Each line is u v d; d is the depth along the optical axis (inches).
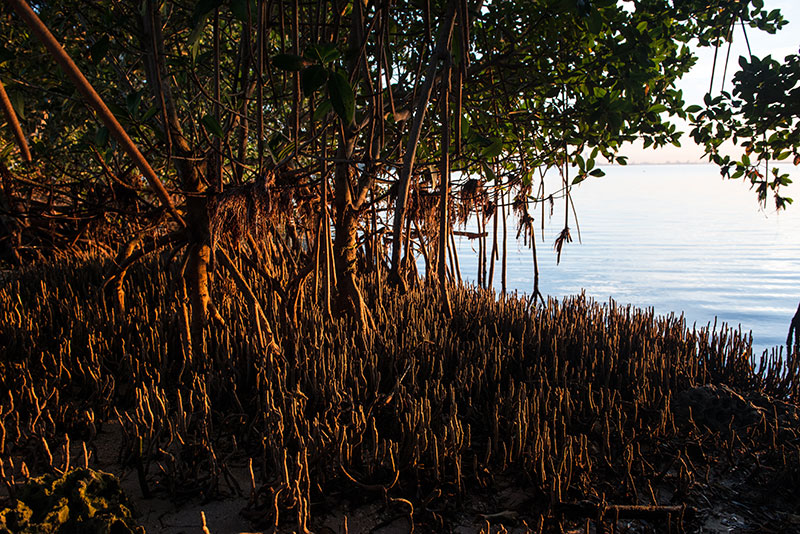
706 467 114.3
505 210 233.8
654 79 191.9
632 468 110.2
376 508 95.7
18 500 77.3
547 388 136.9
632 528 93.0
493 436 116.1
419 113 106.0
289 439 107.3
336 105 93.8
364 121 167.8
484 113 196.7
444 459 101.9
